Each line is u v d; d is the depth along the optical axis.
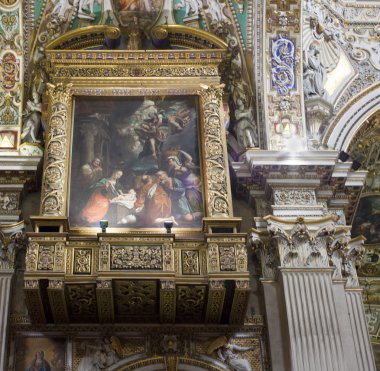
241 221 12.54
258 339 12.28
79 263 11.90
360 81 15.13
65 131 13.22
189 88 13.78
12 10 14.17
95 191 12.87
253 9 14.39
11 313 12.26
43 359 11.97
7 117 13.72
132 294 11.95
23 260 12.70
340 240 12.90
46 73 14.05
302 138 13.73
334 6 15.53
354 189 13.80
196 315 12.30
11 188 13.16
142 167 13.16
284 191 13.25
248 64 14.32
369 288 16.56
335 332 11.88
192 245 12.12
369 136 15.15
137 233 12.12
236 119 13.98
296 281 12.27
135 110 13.66
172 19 14.48
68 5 14.40
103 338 12.16
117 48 14.30
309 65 14.67
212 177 12.92
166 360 12.05
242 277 11.80
